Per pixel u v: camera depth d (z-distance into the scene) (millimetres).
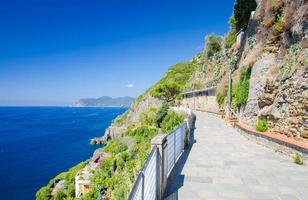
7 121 197125
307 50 11234
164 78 94188
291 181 7840
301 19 12211
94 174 28344
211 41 53750
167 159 7992
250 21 23062
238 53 30250
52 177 50938
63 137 101625
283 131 12570
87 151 74938
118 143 42344
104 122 170875
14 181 48562
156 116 43438
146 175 4832
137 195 3953
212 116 34250
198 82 54531
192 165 9555
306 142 10492
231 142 14523
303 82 11023
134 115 91750
